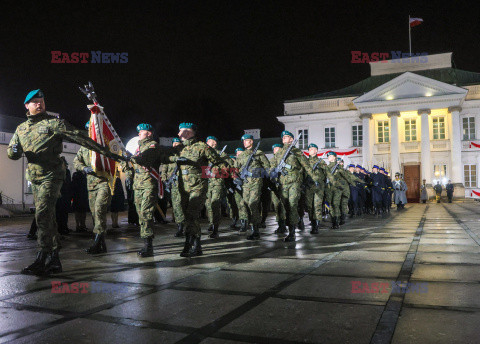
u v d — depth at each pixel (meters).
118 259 5.64
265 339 2.56
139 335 2.66
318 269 4.67
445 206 23.12
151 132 6.16
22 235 9.89
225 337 2.60
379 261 5.10
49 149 4.59
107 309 3.22
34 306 3.32
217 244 7.13
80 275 4.55
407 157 34.69
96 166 6.24
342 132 37.06
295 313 3.05
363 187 14.98
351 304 3.25
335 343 2.47
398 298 3.39
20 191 28.70
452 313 2.98
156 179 5.94
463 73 38.47
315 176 7.85
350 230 9.33
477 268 4.58
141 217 5.87
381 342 2.48
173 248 6.77
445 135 34.31
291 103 39.09
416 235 7.86
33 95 4.62
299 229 9.66
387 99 34.09
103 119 6.46
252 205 7.75
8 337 2.64
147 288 3.89
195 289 3.82
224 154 9.33
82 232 10.29
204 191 5.86
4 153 27.94
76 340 2.58
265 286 3.89
